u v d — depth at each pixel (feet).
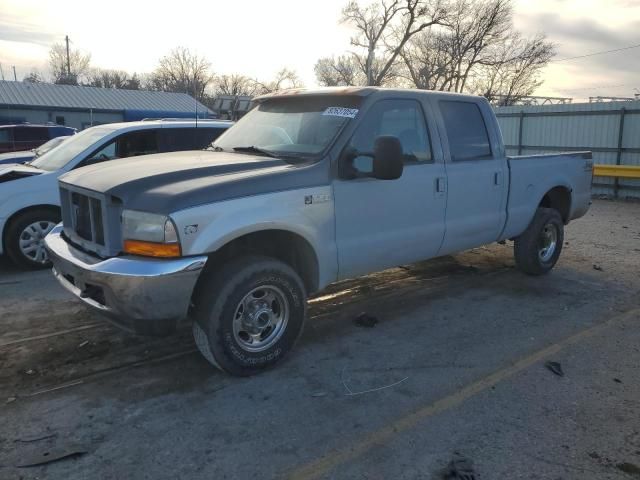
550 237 21.89
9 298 18.74
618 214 40.81
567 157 22.12
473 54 141.08
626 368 13.66
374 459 9.97
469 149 17.87
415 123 16.28
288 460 9.95
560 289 20.24
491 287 20.47
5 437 10.57
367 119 14.74
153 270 11.09
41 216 22.13
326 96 15.56
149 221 11.29
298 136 14.94
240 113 27.66
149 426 11.00
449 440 10.56
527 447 10.33
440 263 23.97
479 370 13.55
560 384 12.82
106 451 10.16
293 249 14.12
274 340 13.25
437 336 15.71
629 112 52.85
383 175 13.30
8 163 28.45
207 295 12.26
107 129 24.58
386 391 12.48
